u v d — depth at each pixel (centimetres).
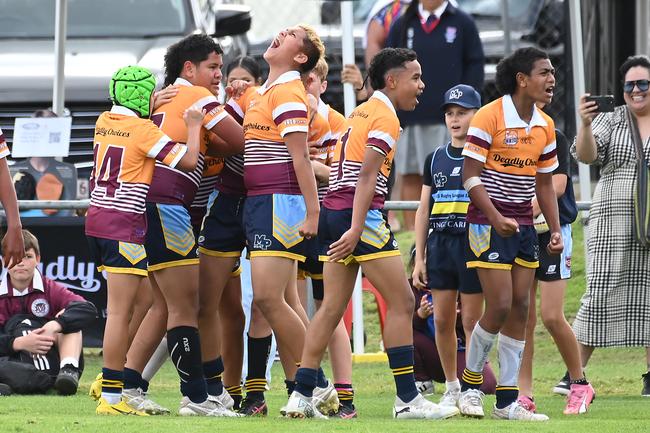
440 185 2955
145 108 2625
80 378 3506
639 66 3328
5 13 4547
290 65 2612
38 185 3884
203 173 2742
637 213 3312
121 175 2577
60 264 3703
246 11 4691
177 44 2734
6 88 4200
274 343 3450
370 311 4378
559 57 5394
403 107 2623
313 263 2830
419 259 3055
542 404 3116
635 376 3628
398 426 2388
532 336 2959
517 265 2680
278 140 2597
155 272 2630
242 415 2658
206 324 2714
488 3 5569
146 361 2708
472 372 2700
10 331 3272
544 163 2717
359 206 2531
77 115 4188
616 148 3344
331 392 2712
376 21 4681
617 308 3344
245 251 3425
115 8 4553
